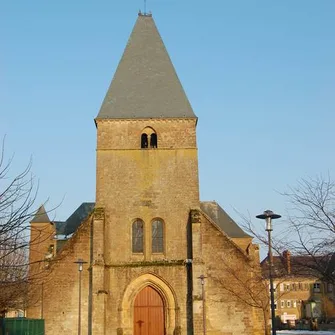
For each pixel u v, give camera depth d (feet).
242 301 135.74
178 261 138.82
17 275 79.87
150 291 139.44
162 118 149.79
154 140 150.41
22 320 126.82
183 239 141.38
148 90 155.63
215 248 140.36
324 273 62.85
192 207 143.64
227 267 138.72
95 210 140.67
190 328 134.92
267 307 135.23
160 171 146.51
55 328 135.33
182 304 136.46
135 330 136.67
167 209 143.64
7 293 84.02
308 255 65.10
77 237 141.08
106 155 147.54
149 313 137.80
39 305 135.64
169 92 155.22
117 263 139.03
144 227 142.61
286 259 71.10
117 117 149.69
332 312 306.96
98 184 145.38
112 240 141.28
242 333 134.51
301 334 201.77
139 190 145.07
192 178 146.00
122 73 159.43
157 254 140.97
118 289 137.69
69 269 139.03
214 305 136.36
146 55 163.12
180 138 149.18
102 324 132.16
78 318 134.82
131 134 149.38
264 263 109.19
